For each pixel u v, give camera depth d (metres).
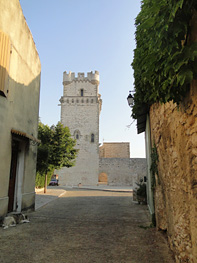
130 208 11.12
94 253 4.52
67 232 6.13
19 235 5.75
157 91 3.25
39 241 5.27
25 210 9.07
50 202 13.59
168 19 2.55
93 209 10.63
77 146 43.31
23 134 8.07
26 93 9.32
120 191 26.33
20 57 8.64
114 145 51.28
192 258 3.09
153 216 6.91
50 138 21.98
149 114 7.96
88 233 6.06
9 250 4.62
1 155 6.98
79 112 44.88
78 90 46.00
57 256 4.34
